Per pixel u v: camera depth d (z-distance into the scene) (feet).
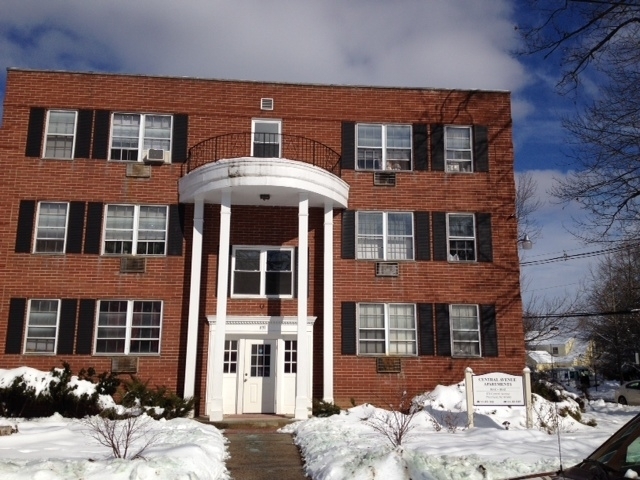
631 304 132.77
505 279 66.44
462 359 63.93
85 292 61.46
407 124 68.85
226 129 66.08
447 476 27.35
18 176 63.10
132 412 52.29
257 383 60.59
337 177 62.28
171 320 61.46
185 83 66.54
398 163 68.13
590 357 170.81
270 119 66.74
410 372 63.00
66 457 31.81
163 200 63.93
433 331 64.39
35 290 61.05
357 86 68.64
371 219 66.54
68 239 62.28
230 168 57.88
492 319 65.26
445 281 65.62
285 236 64.28
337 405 59.77
